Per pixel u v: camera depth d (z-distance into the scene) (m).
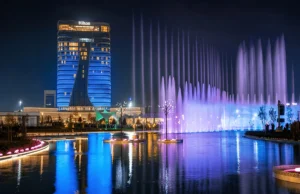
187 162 29.66
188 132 109.38
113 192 17.84
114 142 58.50
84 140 68.12
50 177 22.41
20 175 23.27
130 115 171.62
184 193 17.47
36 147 43.22
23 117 83.69
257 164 27.91
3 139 55.00
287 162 29.02
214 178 21.55
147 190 18.25
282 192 17.34
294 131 57.25
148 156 34.88
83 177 22.31
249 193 17.25
